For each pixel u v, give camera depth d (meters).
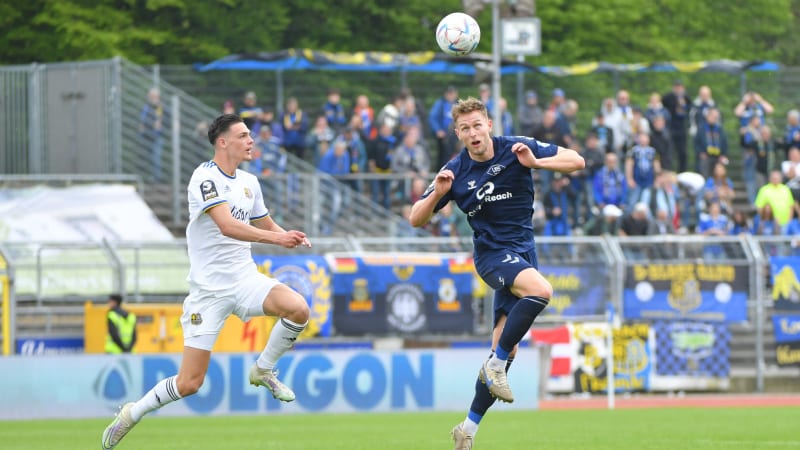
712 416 58.69
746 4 128.00
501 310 32.56
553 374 72.56
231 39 107.75
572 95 94.88
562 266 73.88
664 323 74.88
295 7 110.31
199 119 83.19
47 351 68.56
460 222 78.81
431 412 63.19
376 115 90.75
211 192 32.16
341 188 79.94
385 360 63.72
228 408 61.84
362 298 71.31
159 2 102.62
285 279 69.50
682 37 125.62
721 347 75.69
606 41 119.44
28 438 47.84
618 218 79.06
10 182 80.38
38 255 70.00
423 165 81.94
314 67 87.75
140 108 83.25
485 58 69.50
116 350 65.31
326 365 63.03
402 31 113.75
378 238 75.12
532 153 31.45
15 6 103.88
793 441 44.00
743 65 97.00
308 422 56.16
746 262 76.06
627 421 55.47
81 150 83.94
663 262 75.00
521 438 45.84
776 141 89.00
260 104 88.75
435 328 72.50
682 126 86.81
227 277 32.81
